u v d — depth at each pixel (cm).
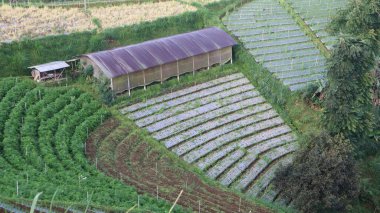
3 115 3609
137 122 4028
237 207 3061
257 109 4484
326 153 3130
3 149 3216
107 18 5266
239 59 5128
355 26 3850
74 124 3747
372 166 3934
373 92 4181
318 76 4825
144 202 2742
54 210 2319
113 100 4178
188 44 4834
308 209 3080
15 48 4350
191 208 2839
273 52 5200
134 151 3650
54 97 4009
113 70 4200
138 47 4597
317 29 5588
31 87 4088
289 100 4562
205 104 4425
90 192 2697
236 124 4231
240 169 3700
